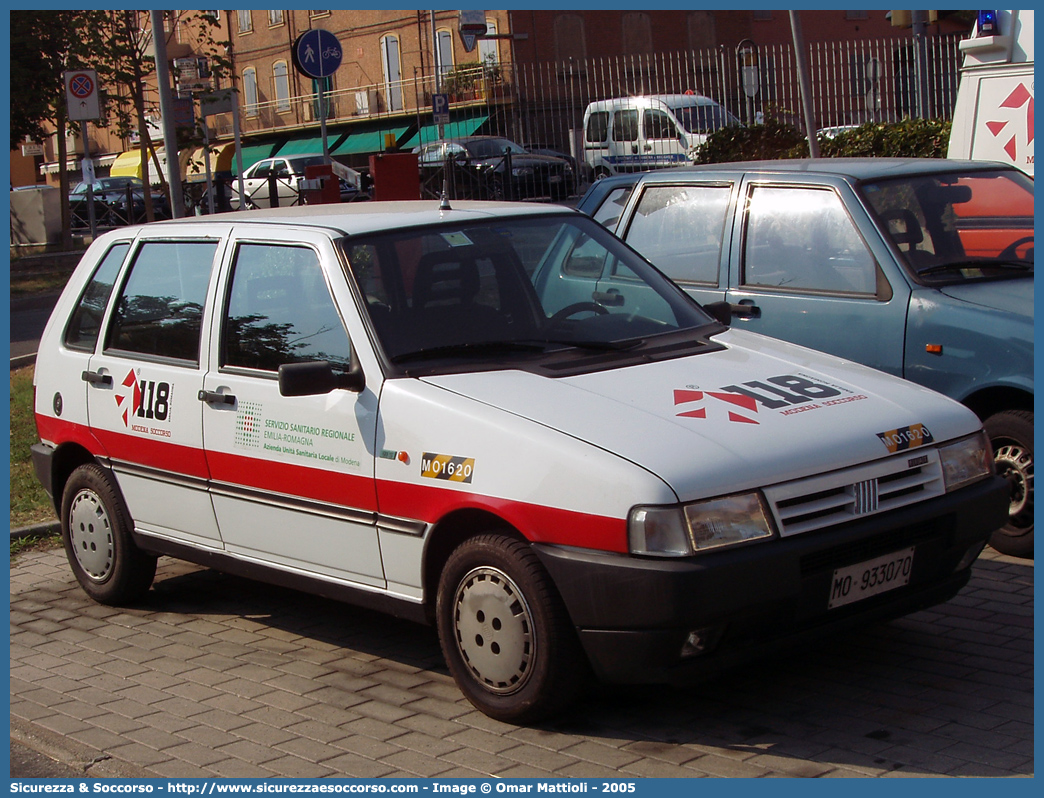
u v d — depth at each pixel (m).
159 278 6.19
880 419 4.65
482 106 32.31
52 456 6.64
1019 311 6.17
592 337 5.28
